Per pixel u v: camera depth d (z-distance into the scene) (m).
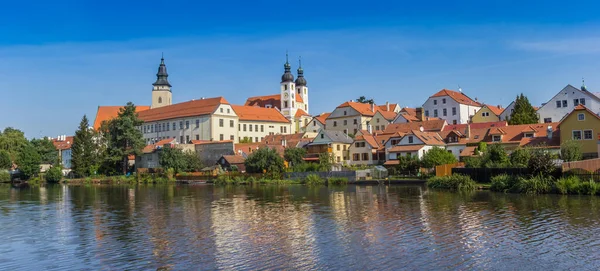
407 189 69.75
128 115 135.88
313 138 124.88
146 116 176.75
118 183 117.25
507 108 129.12
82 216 46.84
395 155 99.00
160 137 167.50
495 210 43.19
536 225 35.12
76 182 122.38
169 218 43.91
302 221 40.09
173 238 33.69
